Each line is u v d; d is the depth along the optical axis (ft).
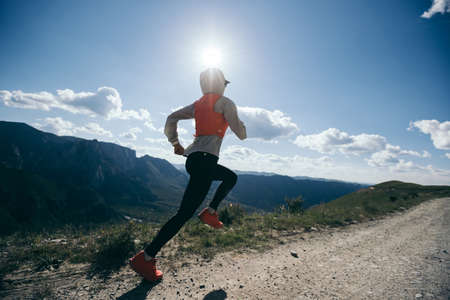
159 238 6.47
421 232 15.71
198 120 6.72
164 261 9.09
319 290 6.31
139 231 13.28
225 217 18.04
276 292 6.27
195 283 6.97
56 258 8.42
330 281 6.97
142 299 5.88
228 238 12.62
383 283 6.62
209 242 11.66
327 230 16.94
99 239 10.84
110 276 7.34
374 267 8.15
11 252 8.93
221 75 7.07
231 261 9.24
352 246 11.85
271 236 14.08
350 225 19.62
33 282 6.69
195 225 14.85
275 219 19.67
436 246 11.22
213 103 6.54
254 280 7.21
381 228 18.01
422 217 25.43
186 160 6.77
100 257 8.80
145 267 6.70
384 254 9.97
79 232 12.30
